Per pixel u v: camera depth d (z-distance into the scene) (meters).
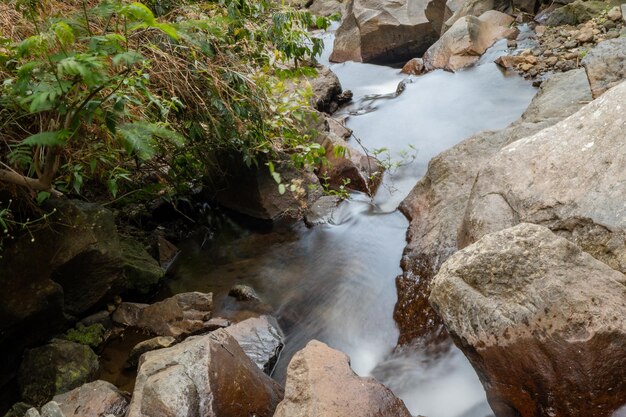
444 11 9.36
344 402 2.57
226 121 4.54
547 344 2.39
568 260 2.51
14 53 3.04
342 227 4.98
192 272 4.76
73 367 3.52
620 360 2.31
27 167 3.57
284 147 5.45
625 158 2.95
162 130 2.91
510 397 2.59
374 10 9.79
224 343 3.01
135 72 3.37
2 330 3.54
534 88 6.44
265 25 4.89
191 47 4.21
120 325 4.04
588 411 2.38
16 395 3.54
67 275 3.83
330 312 4.02
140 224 5.26
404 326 3.70
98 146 3.89
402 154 5.91
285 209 5.40
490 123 6.07
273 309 4.12
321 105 7.45
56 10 3.60
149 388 2.75
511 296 2.52
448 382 3.17
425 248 4.05
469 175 4.35
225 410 2.76
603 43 5.35
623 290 2.40
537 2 8.56
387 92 7.93
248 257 4.89
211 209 5.72
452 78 7.38
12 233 3.58
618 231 2.77
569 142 3.26
